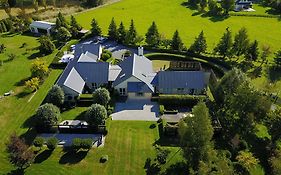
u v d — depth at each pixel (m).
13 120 72.38
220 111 74.75
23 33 123.44
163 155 60.12
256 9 157.25
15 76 90.62
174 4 163.12
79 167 59.44
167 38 118.81
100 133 68.38
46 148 63.84
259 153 64.25
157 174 58.16
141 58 91.00
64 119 72.38
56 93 73.44
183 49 106.56
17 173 57.81
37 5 147.75
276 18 145.88
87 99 77.75
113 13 149.12
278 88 87.50
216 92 75.31
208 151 55.22
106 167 59.56
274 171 54.72
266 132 70.50
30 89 84.19
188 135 54.38
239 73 73.06
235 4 156.88
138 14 147.75
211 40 119.19
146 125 71.19
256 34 126.69
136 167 59.66
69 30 120.12
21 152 56.53
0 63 96.50
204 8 155.88
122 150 63.69
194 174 54.75
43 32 123.12
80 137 67.25
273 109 76.38
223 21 140.62
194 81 82.12
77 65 85.12
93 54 97.31
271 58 105.69
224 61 101.19
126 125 71.00
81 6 159.75
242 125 67.19
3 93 82.38
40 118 66.44
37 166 59.47
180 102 77.81
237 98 65.94
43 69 88.69
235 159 62.16
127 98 81.25
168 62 101.44
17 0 156.62
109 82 84.38
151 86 81.25
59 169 58.91
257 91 65.38
